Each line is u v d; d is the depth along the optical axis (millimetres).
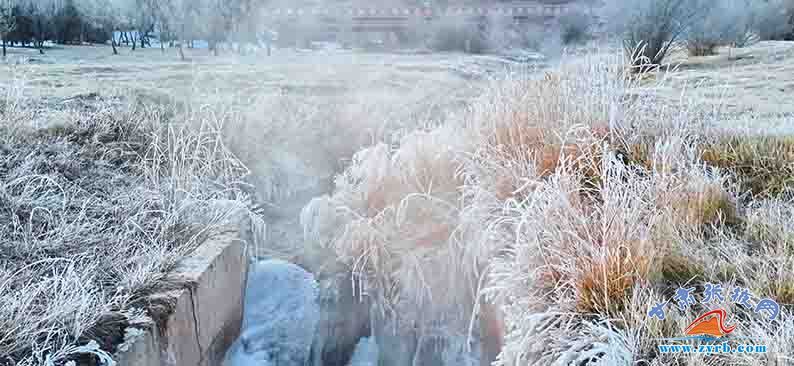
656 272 2139
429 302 3467
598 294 2086
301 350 3707
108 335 2275
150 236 3139
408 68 9859
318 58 12039
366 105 6918
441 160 4105
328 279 3969
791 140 3471
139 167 4344
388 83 8453
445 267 3459
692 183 2781
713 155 3367
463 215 3377
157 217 3521
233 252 3488
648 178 2871
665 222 2424
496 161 3441
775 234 2400
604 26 10375
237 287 3586
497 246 2850
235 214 3918
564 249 2332
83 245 3008
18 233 3018
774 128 3875
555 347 1965
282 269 4074
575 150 3238
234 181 4645
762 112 5168
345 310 3809
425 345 3467
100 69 8414
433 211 3842
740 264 2186
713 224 2613
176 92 6941
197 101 6500
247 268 3936
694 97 4434
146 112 5566
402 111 6707
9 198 3311
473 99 5402
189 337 2775
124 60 9766
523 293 2361
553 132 3400
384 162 4262
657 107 3900
